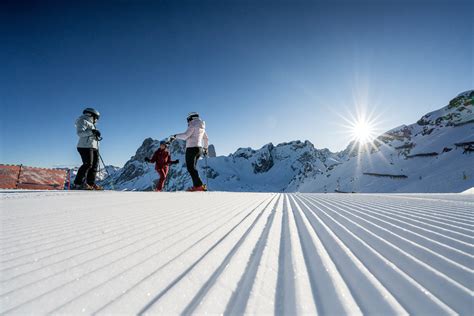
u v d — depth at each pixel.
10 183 8.36
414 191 66.06
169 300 0.77
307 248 1.43
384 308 0.75
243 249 1.37
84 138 6.84
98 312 0.68
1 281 0.85
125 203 3.47
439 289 0.88
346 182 103.69
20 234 1.54
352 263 1.17
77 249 1.25
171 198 4.64
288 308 0.75
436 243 1.53
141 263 1.09
